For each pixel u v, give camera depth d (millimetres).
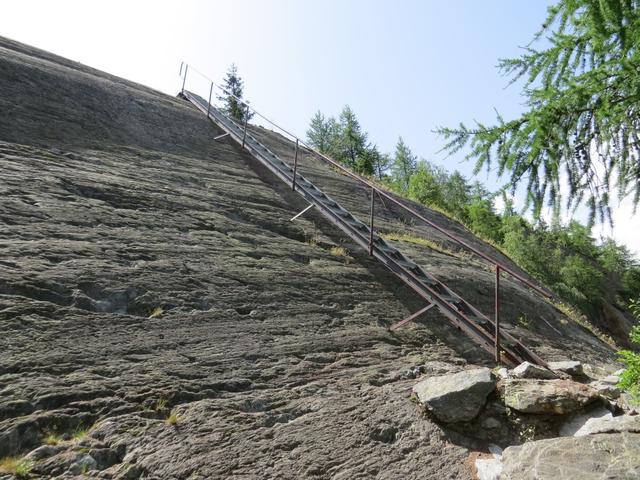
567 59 4273
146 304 4645
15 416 2979
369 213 12031
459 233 16359
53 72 10516
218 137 12164
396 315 6555
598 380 5156
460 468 3465
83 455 2852
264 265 6512
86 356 3695
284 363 4496
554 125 4215
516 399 3992
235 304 5270
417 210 15828
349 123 43031
